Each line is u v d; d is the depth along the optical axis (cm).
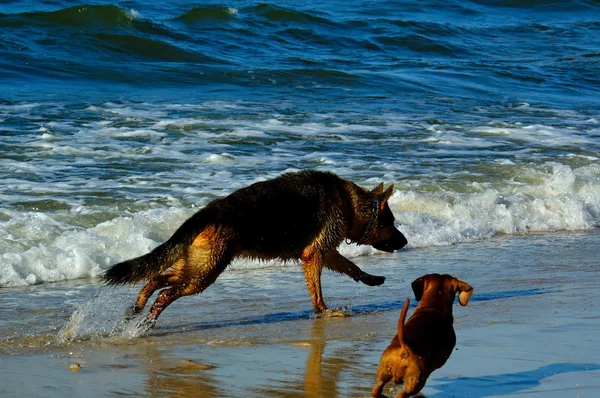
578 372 661
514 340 754
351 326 846
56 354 727
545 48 3438
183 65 2473
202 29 3027
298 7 3675
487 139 1898
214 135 1753
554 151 1811
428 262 1159
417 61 2978
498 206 1423
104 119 1834
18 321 831
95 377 660
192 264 842
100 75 2320
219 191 1341
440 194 1426
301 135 1806
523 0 4278
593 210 1507
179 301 941
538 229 1426
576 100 2556
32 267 1014
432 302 624
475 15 4034
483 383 635
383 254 1212
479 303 912
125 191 1316
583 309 882
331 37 3127
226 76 2408
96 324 824
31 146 1568
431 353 575
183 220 1188
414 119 2070
